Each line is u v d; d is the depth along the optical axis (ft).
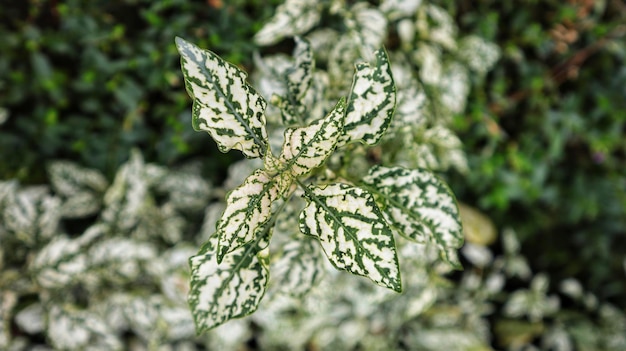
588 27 2.38
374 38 1.38
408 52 1.73
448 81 1.84
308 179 1.14
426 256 1.54
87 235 1.68
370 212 0.98
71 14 1.95
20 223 1.66
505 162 2.46
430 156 1.39
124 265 1.65
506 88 2.46
